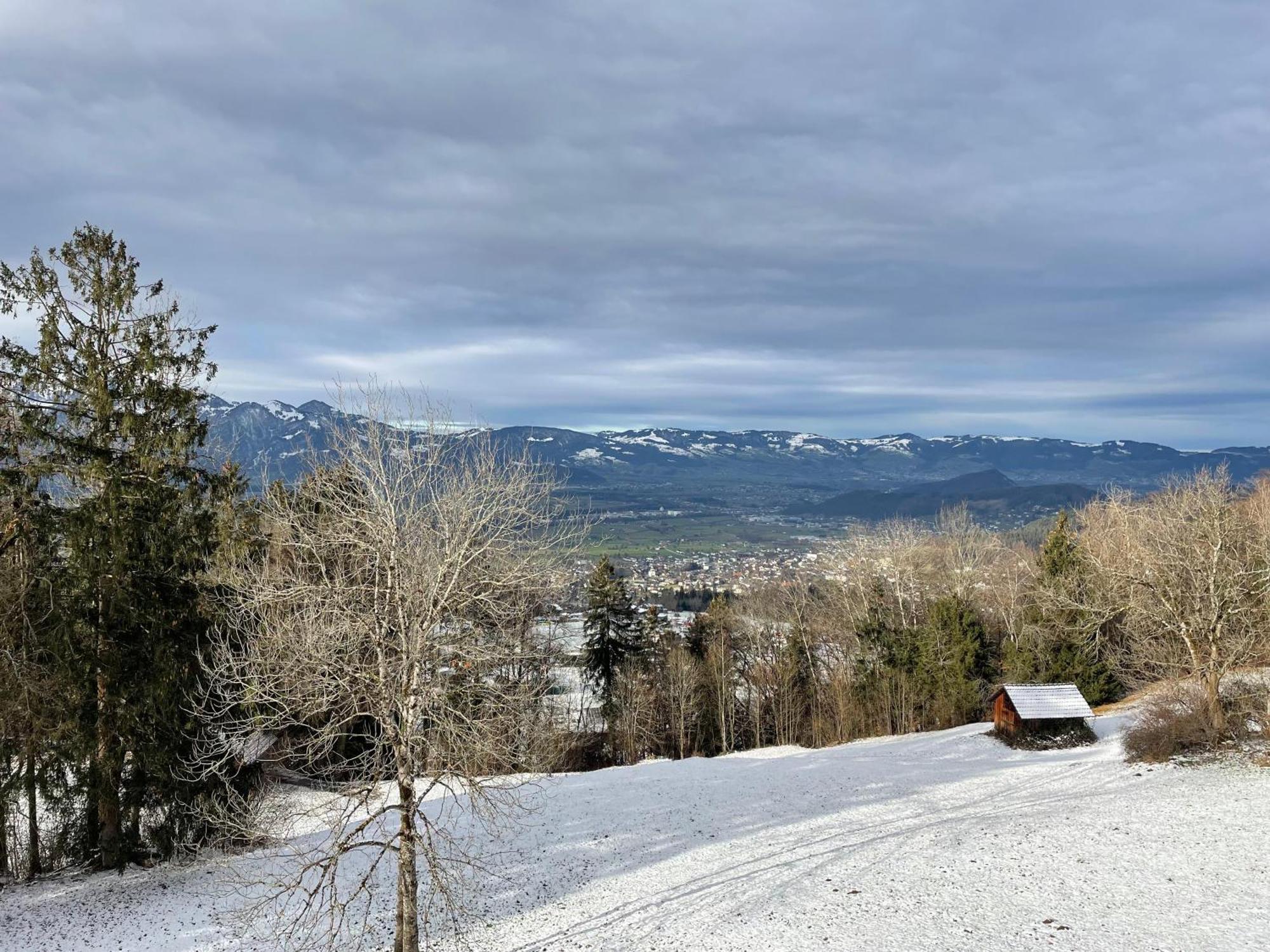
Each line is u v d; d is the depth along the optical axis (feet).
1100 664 166.09
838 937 66.59
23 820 99.45
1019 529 386.32
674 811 109.81
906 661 192.85
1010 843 85.56
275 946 70.33
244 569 84.23
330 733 62.34
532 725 70.90
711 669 205.57
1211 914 64.28
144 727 81.92
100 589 82.33
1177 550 118.01
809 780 125.39
